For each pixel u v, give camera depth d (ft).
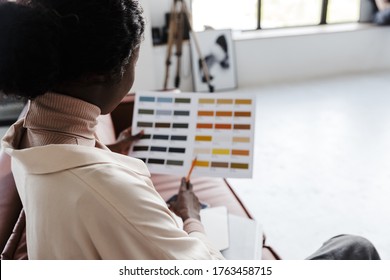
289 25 14.46
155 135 4.27
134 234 1.66
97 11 1.62
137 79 9.75
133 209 1.67
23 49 1.49
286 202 6.83
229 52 12.98
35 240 1.78
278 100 12.01
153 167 4.12
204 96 4.34
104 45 1.66
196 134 4.18
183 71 12.77
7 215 2.64
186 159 4.09
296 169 7.90
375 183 7.28
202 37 12.63
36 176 1.72
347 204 6.70
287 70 13.92
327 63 14.20
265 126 10.06
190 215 3.07
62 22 1.58
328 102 11.63
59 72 1.65
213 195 4.69
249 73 13.58
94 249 1.66
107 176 1.67
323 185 7.29
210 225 3.81
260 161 8.27
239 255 3.49
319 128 9.81
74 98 1.78
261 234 3.80
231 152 4.04
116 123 6.13
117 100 2.00
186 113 4.31
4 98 1.72
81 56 1.65
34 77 1.55
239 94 4.28
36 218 1.73
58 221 1.64
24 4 1.58
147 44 9.54
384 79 13.56
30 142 1.90
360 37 14.07
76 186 1.63
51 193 1.66
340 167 7.90
